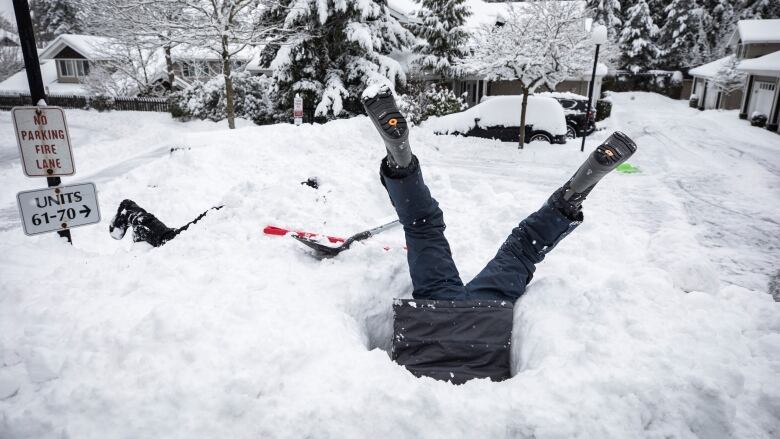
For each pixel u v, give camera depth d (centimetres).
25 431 200
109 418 204
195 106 2345
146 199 756
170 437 197
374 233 422
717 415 204
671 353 236
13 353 244
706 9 4766
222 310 273
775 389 223
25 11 407
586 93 2861
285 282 325
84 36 3831
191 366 228
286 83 2086
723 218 802
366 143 1242
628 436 196
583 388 215
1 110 3206
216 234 427
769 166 1280
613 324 265
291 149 1121
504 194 681
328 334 261
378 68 2038
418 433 198
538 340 262
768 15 4603
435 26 2242
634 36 4725
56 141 416
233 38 1748
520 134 1469
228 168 892
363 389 217
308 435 199
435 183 714
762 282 548
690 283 349
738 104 3272
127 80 3127
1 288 312
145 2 1628
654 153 1496
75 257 412
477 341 264
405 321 271
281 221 479
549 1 1434
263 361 234
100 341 250
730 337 262
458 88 2653
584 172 288
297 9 1859
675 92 4606
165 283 321
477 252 468
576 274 396
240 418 206
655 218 782
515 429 200
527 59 1410
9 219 820
